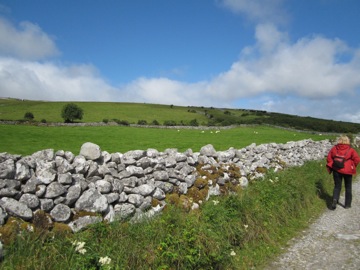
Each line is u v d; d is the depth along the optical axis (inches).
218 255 193.5
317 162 605.0
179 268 179.9
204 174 314.2
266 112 5452.8
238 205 265.3
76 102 4822.8
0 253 150.9
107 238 188.1
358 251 234.2
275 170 437.7
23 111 3555.6
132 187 244.8
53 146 880.9
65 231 187.5
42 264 154.3
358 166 650.8
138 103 5339.6
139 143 1074.7
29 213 181.2
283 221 287.6
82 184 213.0
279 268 211.6
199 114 4343.0
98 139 1166.3
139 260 177.0
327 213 339.9
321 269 207.2
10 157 193.9
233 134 1715.1
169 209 238.8
